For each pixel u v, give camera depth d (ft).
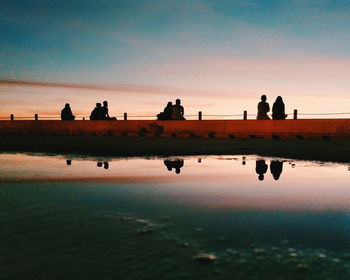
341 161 22.24
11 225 7.47
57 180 13.76
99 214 8.51
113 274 5.17
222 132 53.78
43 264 5.49
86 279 5.02
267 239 6.85
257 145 38.14
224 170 17.51
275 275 5.20
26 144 38.52
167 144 40.04
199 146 36.91
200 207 9.41
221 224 7.84
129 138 53.88
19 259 5.66
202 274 5.21
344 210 9.28
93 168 17.85
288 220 8.24
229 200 10.37
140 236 6.87
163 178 14.58
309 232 7.34
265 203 10.01
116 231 7.15
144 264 5.53
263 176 15.44
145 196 10.82
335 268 5.47
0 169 17.20
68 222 7.75
